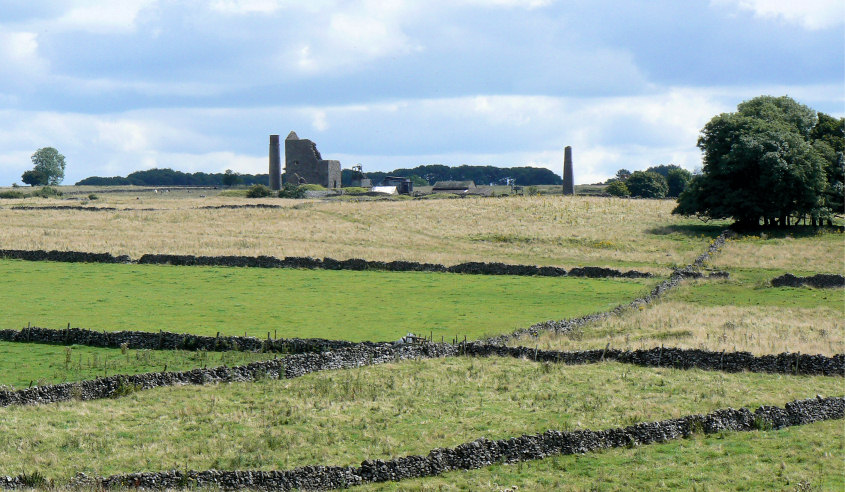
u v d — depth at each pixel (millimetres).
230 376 65438
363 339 83938
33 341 81312
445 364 71188
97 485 42969
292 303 105000
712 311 98312
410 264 131625
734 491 44750
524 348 74062
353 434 53500
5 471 46156
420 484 45406
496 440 49281
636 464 48562
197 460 48688
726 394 62531
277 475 44688
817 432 53844
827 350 77375
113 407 58469
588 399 61219
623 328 88625
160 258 134875
